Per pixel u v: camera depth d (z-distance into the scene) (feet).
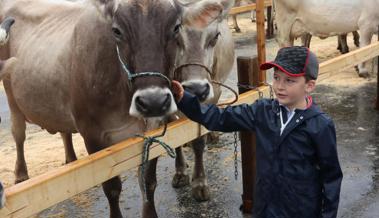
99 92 11.60
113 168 9.25
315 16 27.99
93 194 15.99
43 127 15.08
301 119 8.59
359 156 17.92
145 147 9.72
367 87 26.45
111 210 13.03
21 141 16.81
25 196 7.76
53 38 13.84
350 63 16.98
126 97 11.48
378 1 27.27
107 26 11.16
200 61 12.75
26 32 15.34
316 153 8.66
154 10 9.95
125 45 10.05
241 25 52.13
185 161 17.12
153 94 9.45
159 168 17.75
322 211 8.71
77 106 12.30
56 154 19.60
